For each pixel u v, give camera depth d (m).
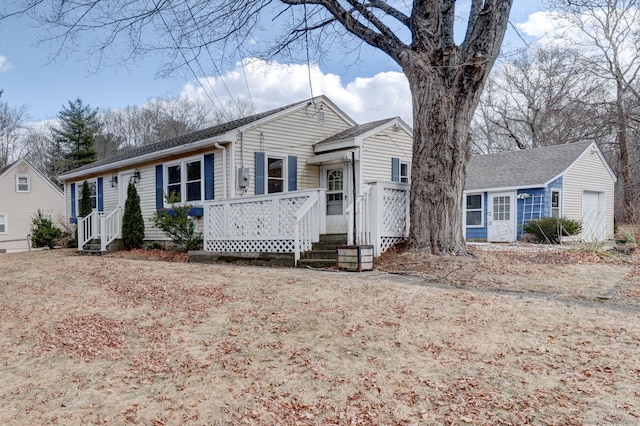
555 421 2.53
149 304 5.42
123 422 2.75
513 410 2.68
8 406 3.03
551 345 3.62
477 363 3.34
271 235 9.37
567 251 9.56
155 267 8.60
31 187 27.50
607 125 17.88
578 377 3.04
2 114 36.75
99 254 13.42
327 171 12.58
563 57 19.84
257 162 11.44
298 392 3.05
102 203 16.56
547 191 15.66
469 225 18.02
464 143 8.07
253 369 3.43
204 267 8.45
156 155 12.89
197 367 3.52
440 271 6.89
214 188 11.52
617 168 22.06
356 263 7.36
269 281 6.37
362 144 11.81
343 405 2.85
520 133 30.56
